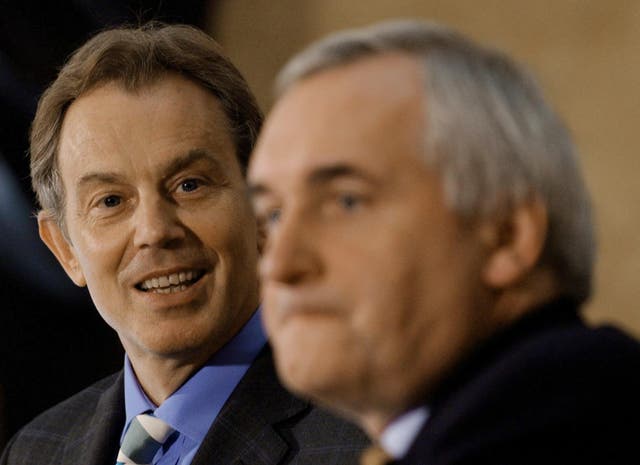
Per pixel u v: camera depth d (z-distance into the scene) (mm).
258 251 6457
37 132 6570
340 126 3035
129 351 6430
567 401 2855
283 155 3090
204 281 6180
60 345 14711
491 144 3039
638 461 2834
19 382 14555
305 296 3037
